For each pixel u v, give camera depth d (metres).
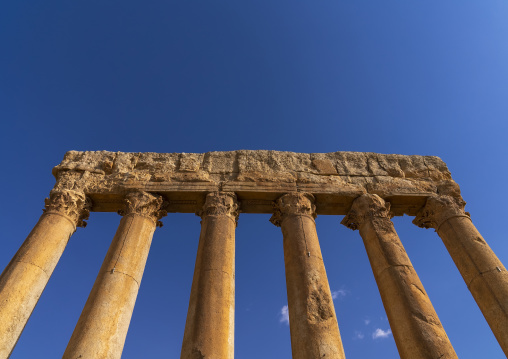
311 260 14.68
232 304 13.47
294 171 19.41
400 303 13.48
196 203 18.41
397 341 13.04
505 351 12.85
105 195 17.88
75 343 11.57
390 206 18.42
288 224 16.56
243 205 18.44
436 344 11.99
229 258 14.84
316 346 11.70
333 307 13.29
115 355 11.99
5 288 12.95
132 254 14.85
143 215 16.64
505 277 14.18
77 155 19.97
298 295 13.49
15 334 12.40
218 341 11.76
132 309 13.73
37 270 14.00
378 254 15.52
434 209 17.86
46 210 16.41
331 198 18.27
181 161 19.70
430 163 20.45
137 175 18.70
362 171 19.75
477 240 15.91
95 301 12.82
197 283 13.72
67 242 16.12
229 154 20.38
